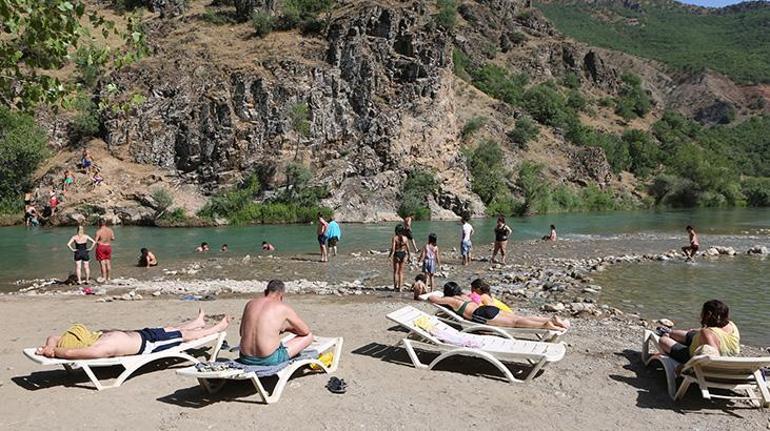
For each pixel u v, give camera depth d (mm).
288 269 20625
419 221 45969
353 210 45125
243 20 60781
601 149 77562
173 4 66625
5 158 41750
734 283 17297
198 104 47375
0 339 10023
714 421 6555
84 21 60562
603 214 59000
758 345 10742
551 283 16781
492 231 37594
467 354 8000
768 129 152375
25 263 22203
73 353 7223
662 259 22844
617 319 12414
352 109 50406
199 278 18688
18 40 7473
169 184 44188
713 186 78875
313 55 52156
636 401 7145
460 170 53750
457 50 103062
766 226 43188
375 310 12734
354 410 6641
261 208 42781
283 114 47344
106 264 18078
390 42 53750
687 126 125188
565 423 6426
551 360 7539
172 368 8188
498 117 80375
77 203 39875
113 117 46906
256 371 6738
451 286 10688
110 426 6129
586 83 127938
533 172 64562
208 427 6121
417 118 51719
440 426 6254
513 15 136750
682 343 8062
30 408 6648
